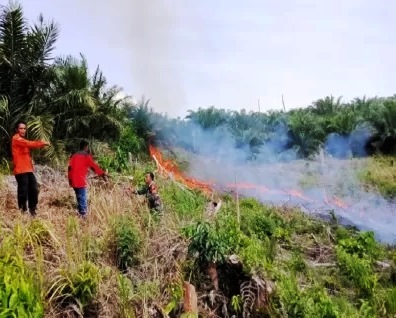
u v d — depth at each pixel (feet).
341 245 38.29
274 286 24.02
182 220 29.12
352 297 31.22
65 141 50.65
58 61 53.36
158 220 27.63
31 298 16.25
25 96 49.16
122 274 21.72
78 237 22.47
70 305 18.34
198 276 23.24
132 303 20.20
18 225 21.07
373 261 37.09
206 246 23.09
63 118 51.65
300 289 27.20
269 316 22.66
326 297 25.96
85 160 28.53
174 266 23.16
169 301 21.27
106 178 36.45
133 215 27.73
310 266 33.73
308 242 40.24
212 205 40.04
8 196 29.81
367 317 28.22
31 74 48.42
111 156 48.60
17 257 18.63
